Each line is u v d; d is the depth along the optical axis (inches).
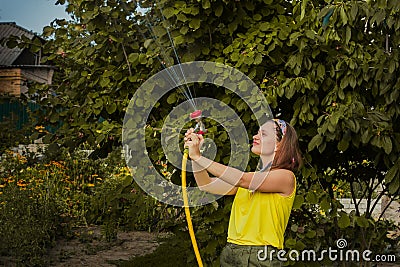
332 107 151.2
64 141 175.8
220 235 160.6
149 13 171.8
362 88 161.9
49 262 276.5
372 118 148.3
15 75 674.2
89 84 175.8
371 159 190.4
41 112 184.7
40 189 371.2
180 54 161.3
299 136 161.5
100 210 204.4
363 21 159.8
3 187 367.9
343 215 162.9
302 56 150.2
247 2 159.3
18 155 409.7
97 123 167.6
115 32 166.6
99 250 307.0
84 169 414.6
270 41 153.8
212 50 162.2
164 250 293.1
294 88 149.2
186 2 159.2
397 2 138.2
